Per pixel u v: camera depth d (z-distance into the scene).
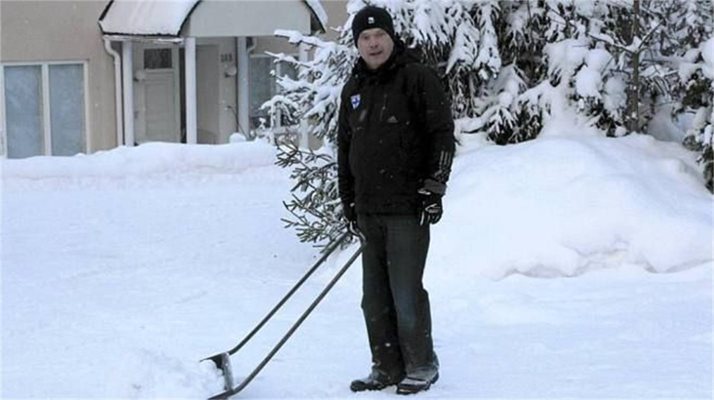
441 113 6.02
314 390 6.48
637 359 7.20
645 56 12.06
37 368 7.23
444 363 7.18
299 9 23.59
